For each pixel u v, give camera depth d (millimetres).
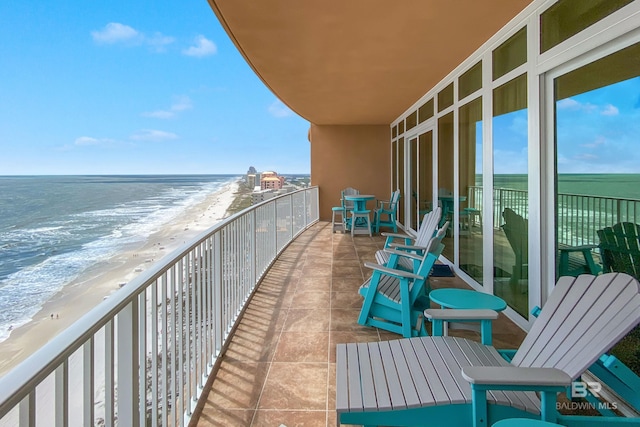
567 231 2625
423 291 3168
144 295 1500
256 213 4336
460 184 4684
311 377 2416
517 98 3252
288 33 3641
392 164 9711
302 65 4680
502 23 3367
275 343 2900
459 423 1531
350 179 10078
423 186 6680
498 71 3586
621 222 2133
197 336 2264
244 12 3201
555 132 2742
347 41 3867
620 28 2061
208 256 2471
